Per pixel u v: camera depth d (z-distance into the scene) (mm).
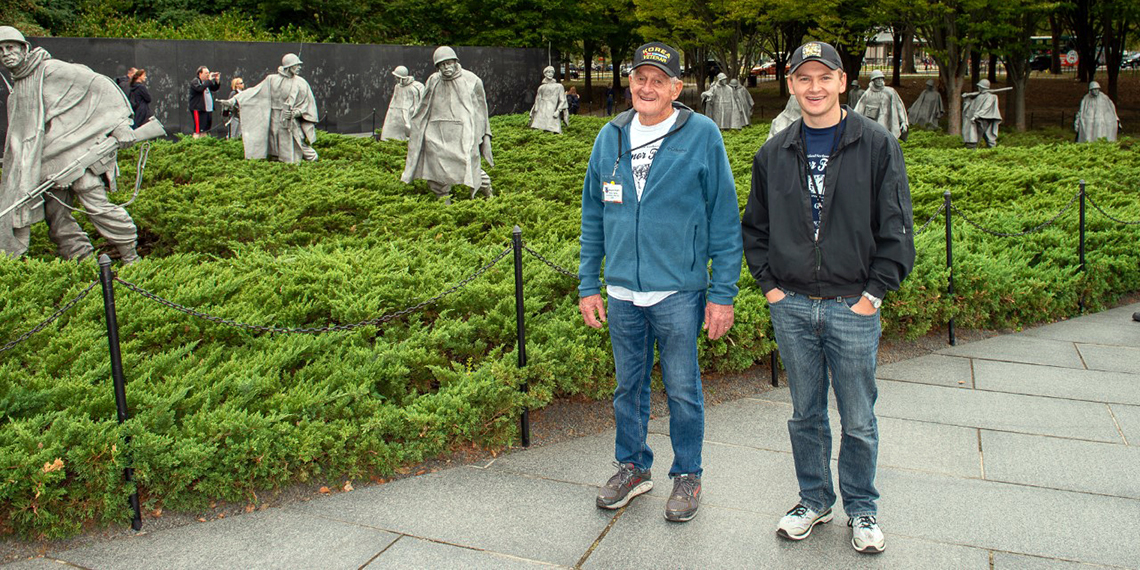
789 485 4863
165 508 4578
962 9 25297
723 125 30422
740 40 34656
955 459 5227
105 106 8516
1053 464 5152
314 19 38938
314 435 4746
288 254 8531
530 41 39062
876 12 27078
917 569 4012
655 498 4684
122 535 4363
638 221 4141
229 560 4145
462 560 4125
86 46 23188
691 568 4020
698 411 4332
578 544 4246
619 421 4562
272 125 16891
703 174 4082
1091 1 32875
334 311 6262
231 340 6020
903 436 5582
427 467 5105
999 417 5906
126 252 8930
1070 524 4438
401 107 22188
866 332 3869
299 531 4398
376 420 4887
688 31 34812
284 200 11219
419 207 11125
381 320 5723
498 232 9695
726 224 4137
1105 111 23812
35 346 5656
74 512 4316
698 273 4184
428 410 5176
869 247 3797
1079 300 8898
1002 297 8039
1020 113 28812
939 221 9797
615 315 4340
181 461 4449
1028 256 9070
